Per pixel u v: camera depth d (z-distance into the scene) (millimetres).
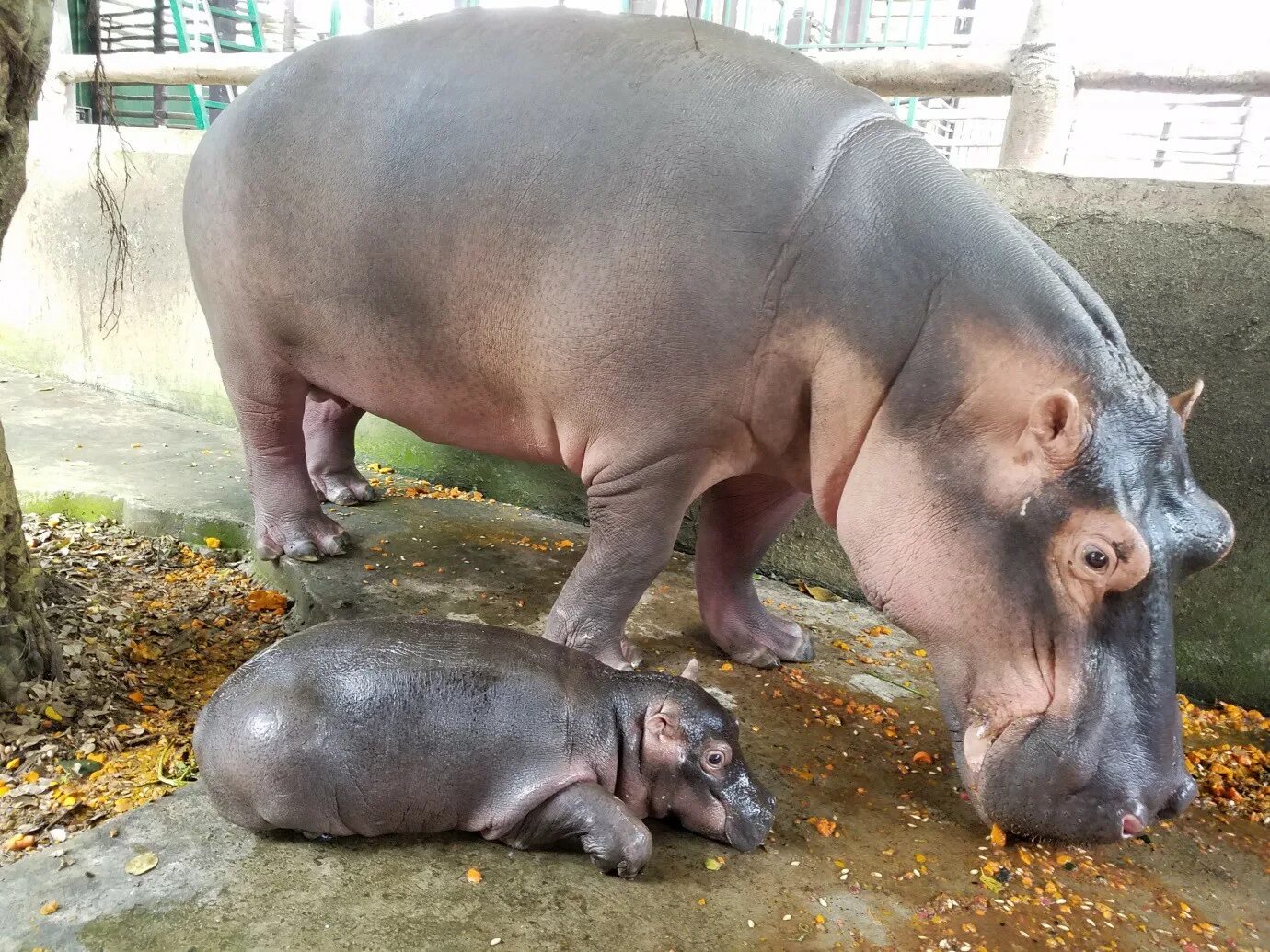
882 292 1589
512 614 2406
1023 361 1487
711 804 1578
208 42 6500
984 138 6105
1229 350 2256
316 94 2016
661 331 1701
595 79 1757
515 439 2104
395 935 1336
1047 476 1406
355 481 3229
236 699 1499
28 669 1909
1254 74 2354
